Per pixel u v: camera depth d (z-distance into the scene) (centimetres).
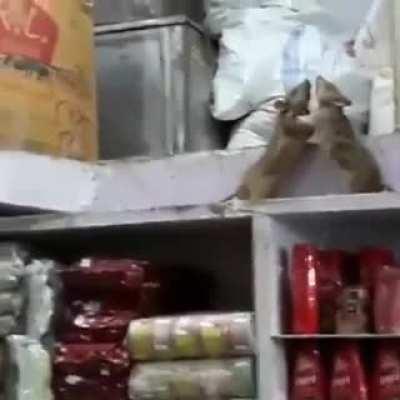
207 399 201
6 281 210
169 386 203
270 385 199
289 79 238
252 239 206
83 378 210
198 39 257
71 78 226
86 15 234
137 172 230
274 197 214
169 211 210
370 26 236
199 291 239
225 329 200
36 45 218
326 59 239
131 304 213
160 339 204
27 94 216
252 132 241
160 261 246
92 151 235
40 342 212
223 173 223
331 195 208
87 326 213
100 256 247
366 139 215
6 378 206
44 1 220
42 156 218
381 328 198
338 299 203
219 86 246
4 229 220
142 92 252
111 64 255
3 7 213
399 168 212
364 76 234
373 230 225
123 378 208
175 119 249
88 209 229
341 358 203
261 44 243
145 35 253
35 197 218
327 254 207
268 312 200
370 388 202
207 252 245
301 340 205
